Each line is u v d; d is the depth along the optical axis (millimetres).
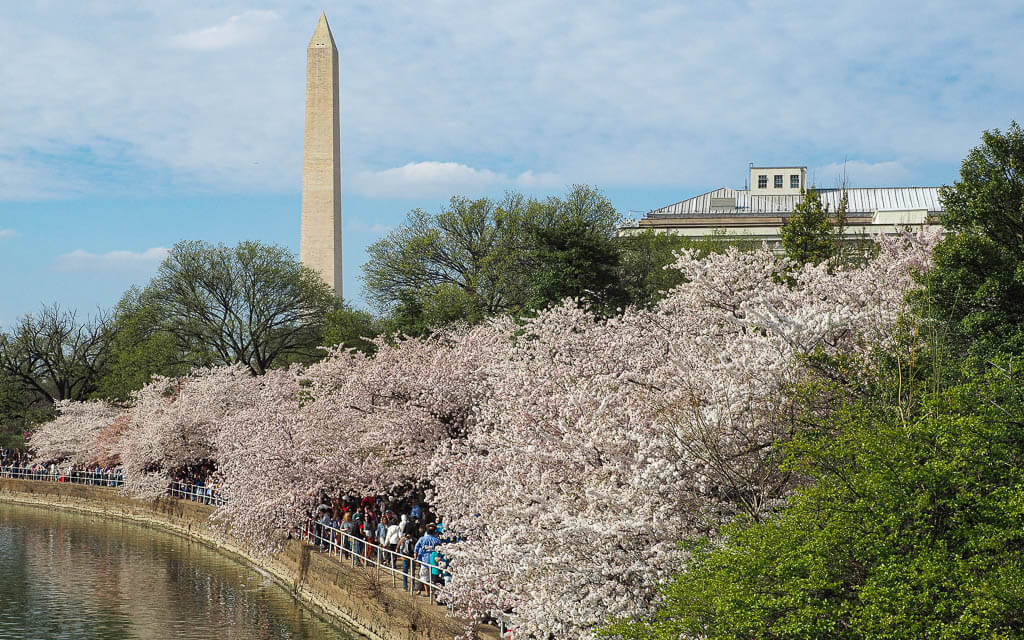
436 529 29047
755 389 19719
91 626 35344
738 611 14578
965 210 25219
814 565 14312
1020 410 15242
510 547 19500
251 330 77375
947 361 19422
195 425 59781
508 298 66875
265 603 38344
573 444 21016
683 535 18406
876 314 22141
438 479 26344
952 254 23500
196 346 77250
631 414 20609
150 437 60500
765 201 101938
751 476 19188
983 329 22859
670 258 62906
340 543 36781
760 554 14867
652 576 18109
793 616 14125
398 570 32000
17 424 89812
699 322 27922
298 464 38031
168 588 41906
